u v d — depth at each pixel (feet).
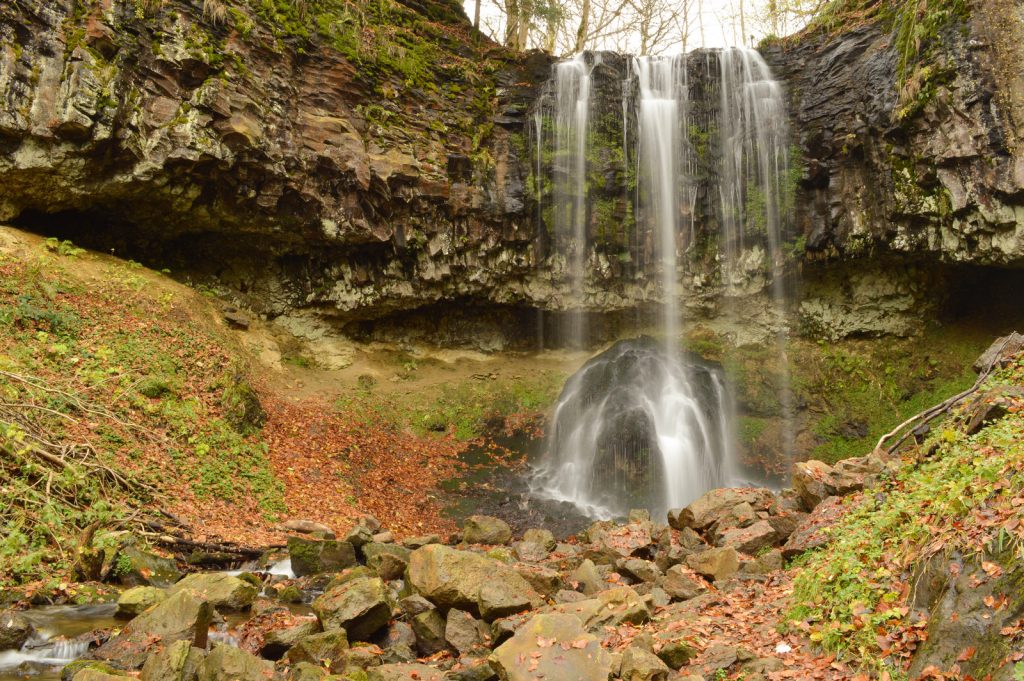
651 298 61.57
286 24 48.62
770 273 60.03
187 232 50.49
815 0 67.56
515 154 58.23
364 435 49.93
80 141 40.73
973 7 47.91
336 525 37.19
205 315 47.73
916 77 50.11
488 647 19.30
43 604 21.76
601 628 18.88
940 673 13.33
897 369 59.06
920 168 51.03
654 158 60.29
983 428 23.26
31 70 39.04
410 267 57.11
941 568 15.17
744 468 56.18
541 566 26.40
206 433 36.94
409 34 56.65
